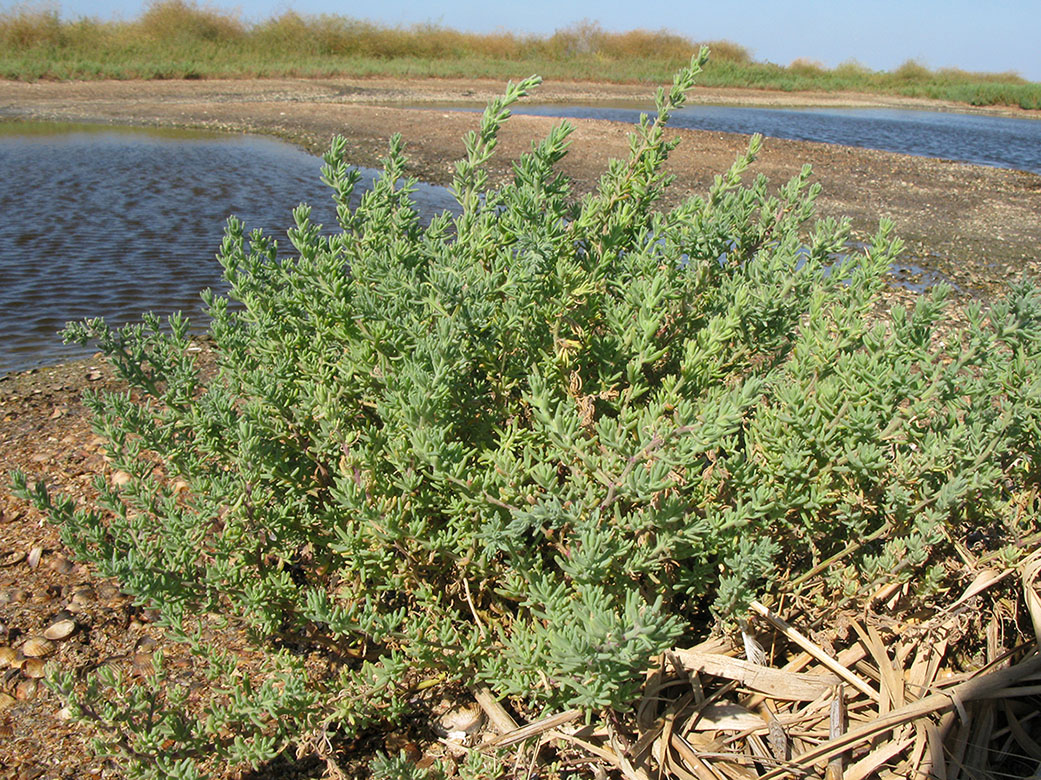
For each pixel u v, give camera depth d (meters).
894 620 2.30
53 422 4.21
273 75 31.44
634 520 1.95
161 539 2.22
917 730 2.05
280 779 2.19
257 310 2.56
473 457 2.27
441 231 2.56
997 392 2.36
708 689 2.29
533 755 2.12
